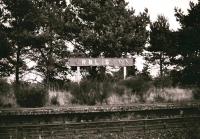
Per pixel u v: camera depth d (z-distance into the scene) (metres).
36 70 31.53
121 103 20.64
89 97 20.39
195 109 20.06
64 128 16.83
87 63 25.02
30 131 16.27
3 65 29.91
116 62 25.53
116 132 17.83
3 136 15.86
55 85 21.91
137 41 31.48
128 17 32.06
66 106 18.80
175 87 24.77
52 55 30.89
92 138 17.30
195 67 26.33
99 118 17.70
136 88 21.98
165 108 19.09
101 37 30.73
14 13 29.80
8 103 18.66
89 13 32.16
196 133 19.36
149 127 18.55
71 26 31.75
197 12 27.23
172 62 28.55
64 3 32.84
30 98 19.12
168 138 18.80
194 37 26.17
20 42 29.50
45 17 30.33
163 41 32.88
